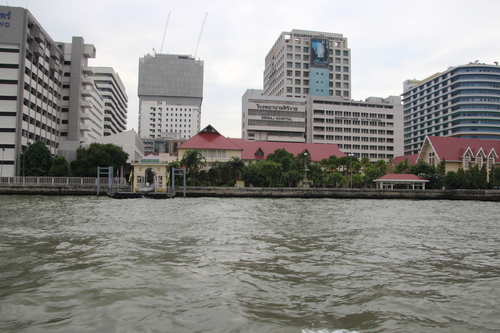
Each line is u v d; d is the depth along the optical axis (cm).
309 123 16038
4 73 8406
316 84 17138
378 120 16312
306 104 16188
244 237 2311
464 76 16300
